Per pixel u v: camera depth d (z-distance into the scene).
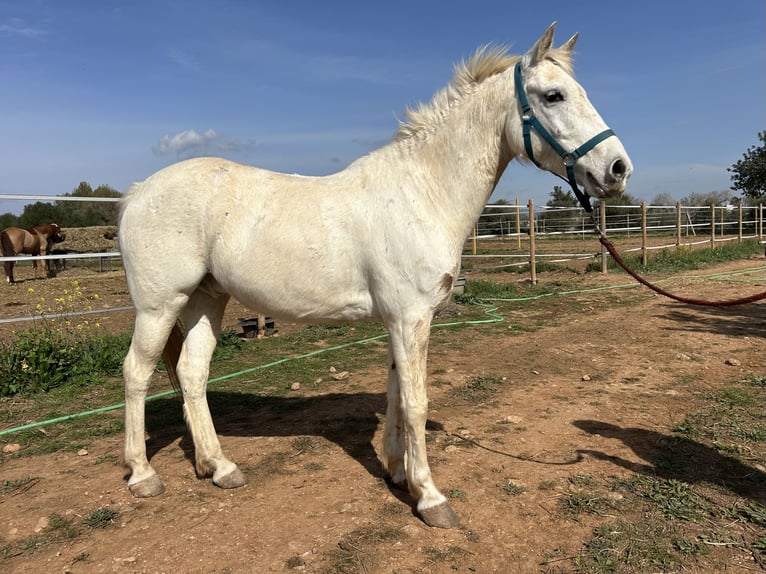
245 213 2.82
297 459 3.48
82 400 4.73
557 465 3.32
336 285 2.78
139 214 2.92
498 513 2.80
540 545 2.52
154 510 2.88
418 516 2.79
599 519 2.72
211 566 2.39
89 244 17.91
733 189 34.09
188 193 2.87
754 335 6.68
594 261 15.36
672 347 6.18
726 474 3.13
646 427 3.86
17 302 10.16
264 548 2.51
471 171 2.71
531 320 8.01
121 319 8.48
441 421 4.08
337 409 4.39
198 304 3.20
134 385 3.02
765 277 12.09
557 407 4.33
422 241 2.60
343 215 2.74
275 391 4.93
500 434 3.81
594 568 2.33
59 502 2.97
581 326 7.49
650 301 9.36
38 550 2.53
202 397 3.21
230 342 6.53
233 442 3.78
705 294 9.91
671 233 26.67
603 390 4.72
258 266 2.79
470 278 12.79
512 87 2.68
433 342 6.64
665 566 2.34
